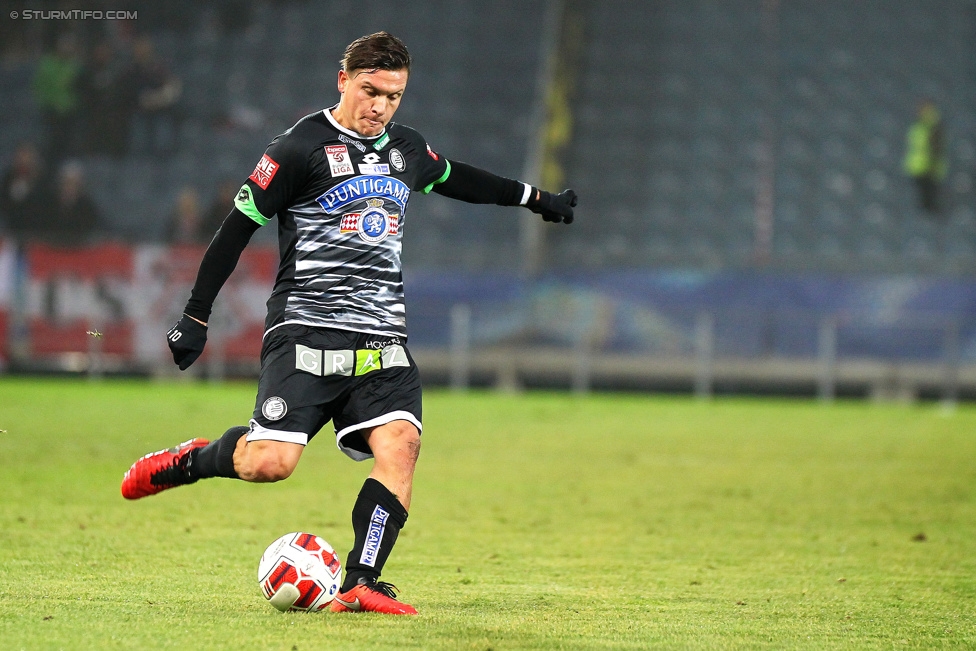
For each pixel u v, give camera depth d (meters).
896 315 76.00
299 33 104.56
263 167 15.96
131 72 96.88
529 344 77.25
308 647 13.38
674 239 93.19
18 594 16.80
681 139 98.94
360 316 16.20
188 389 71.62
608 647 13.85
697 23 106.25
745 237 93.00
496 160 96.38
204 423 48.72
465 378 77.31
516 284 78.12
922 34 105.12
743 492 32.38
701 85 102.25
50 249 76.69
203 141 97.38
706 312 75.69
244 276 75.94
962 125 99.50
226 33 104.12
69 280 76.75
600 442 46.09
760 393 75.19
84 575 18.62
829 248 92.25
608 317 77.00
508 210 90.44
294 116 99.69
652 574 20.16
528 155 96.38
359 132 16.33
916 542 24.36
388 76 15.97
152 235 91.62
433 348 77.44
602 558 21.83
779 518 27.67
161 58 102.31
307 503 28.28
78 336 76.75
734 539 24.50
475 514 27.42
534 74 101.25
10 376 77.19
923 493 32.72
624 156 98.06
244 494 29.59
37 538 22.27
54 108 96.19
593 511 28.33
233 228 16.08
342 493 30.22
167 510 26.58
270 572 15.70
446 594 17.77
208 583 18.12
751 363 75.06
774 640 14.62
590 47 105.38
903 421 59.09
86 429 45.56
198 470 16.50
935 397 73.81
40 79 96.19
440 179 17.50
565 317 77.38
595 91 102.50
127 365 76.62
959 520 27.78
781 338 75.00
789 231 93.19
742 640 14.54
